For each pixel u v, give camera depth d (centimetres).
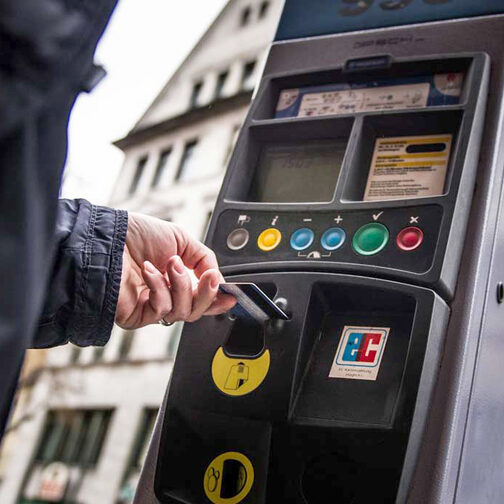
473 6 117
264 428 94
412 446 87
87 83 55
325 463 92
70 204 90
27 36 46
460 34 115
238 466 96
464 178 98
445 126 108
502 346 104
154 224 99
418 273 94
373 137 113
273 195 117
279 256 104
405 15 121
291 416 94
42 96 48
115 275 88
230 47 2069
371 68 117
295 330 97
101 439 1748
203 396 99
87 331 89
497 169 104
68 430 1789
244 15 2098
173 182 1948
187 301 91
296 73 124
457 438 90
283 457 92
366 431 88
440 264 93
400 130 111
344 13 127
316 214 104
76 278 87
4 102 46
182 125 2023
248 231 108
